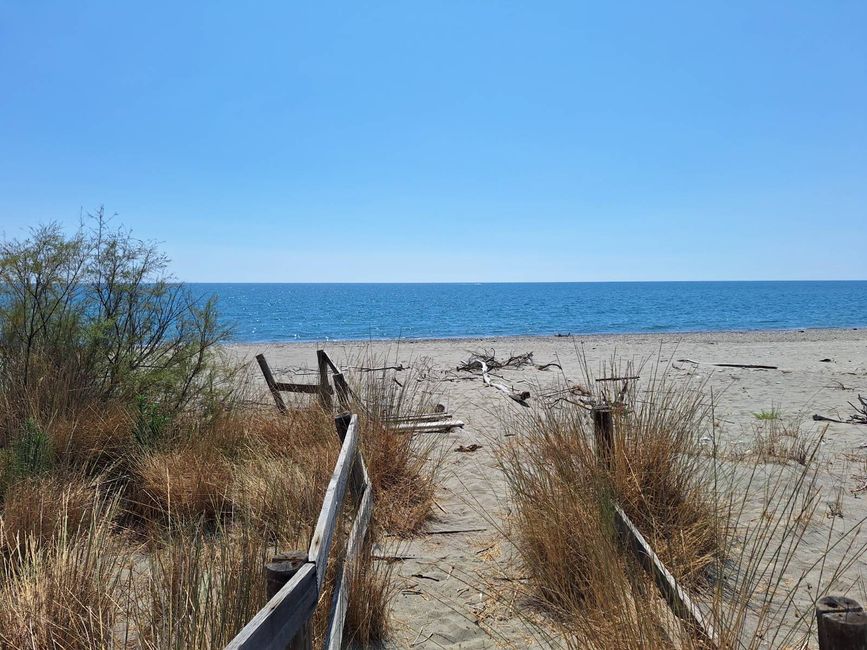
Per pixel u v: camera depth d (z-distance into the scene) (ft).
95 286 20.99
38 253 19.89
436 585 12.96
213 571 9.67
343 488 11.85
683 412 17.04
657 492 13.55
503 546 14.69
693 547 12.62
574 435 14.60
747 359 56.44
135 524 14.94
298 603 6.64
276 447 18.95
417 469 18.53
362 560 11.76
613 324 130.00
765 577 12.82
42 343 19.86
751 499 17.02
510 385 38.83
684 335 93.61
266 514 13.73
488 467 20.95
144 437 17.52
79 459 16.84
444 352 65.82
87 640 8.87
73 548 11.21
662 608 9.68
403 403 26.86
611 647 8.63
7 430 17.10
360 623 10.80
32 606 9.29
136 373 20.77
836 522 15.92
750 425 27.35
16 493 13.56
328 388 23.58
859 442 24.12
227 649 4.91
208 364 22.20
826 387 38.37
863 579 12.89
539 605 12.01
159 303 22.07
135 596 9.87
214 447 17.99
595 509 11.92
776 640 10.39
